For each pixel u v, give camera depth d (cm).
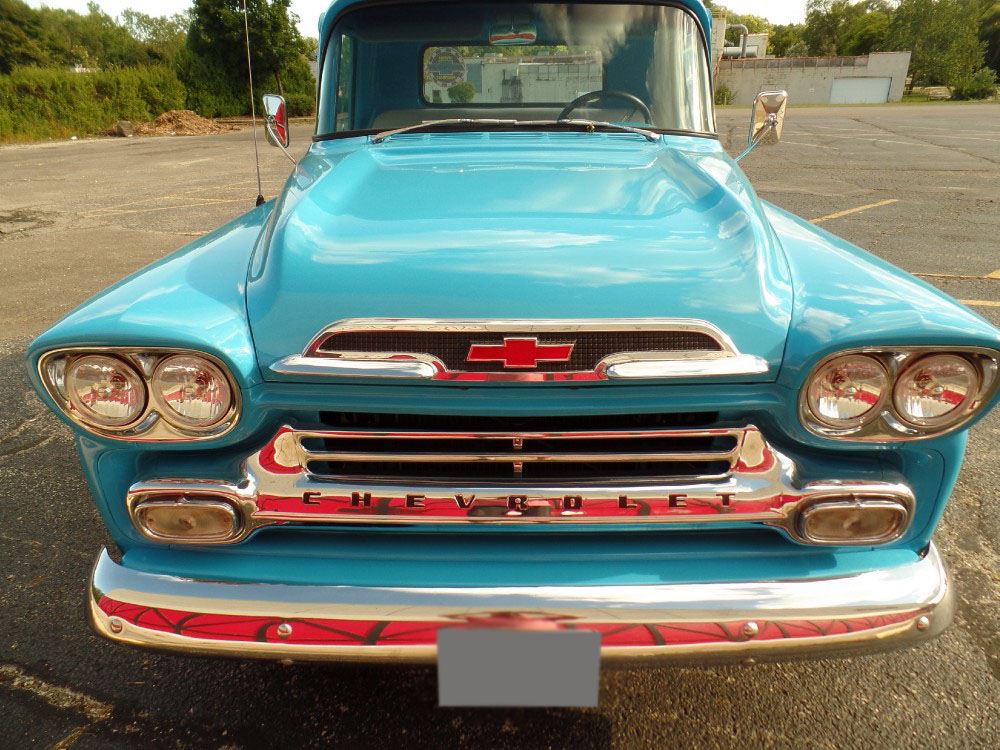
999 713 196
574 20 270
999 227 771
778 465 155
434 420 157
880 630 154
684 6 273
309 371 148
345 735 191
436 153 237
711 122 278
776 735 191
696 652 150
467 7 269
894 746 187
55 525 284
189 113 2745
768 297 156
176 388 150
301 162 255
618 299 151
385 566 157
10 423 367
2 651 220
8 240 791
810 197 955
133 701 202
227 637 154
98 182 1276
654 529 157
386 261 158
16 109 2353
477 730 193
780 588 153
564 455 155
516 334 148
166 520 160
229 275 171
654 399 152
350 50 277
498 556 158
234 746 188
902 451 158
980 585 246
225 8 2873
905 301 153
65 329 148
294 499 157
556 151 237
